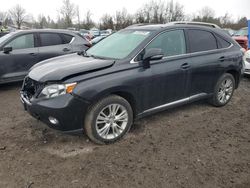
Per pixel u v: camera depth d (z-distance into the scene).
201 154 3.83
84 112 3.78
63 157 3.71
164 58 4.54
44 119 3.82
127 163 3.58
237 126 4.82
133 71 4.13
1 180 3.22
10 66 6.99
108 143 4.09
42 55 7.44
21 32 7.23
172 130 4.59
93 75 3.81
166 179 3.26
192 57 4.92
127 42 4.63
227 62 5.51
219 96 5.66
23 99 4.20
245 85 8.09
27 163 3.56
